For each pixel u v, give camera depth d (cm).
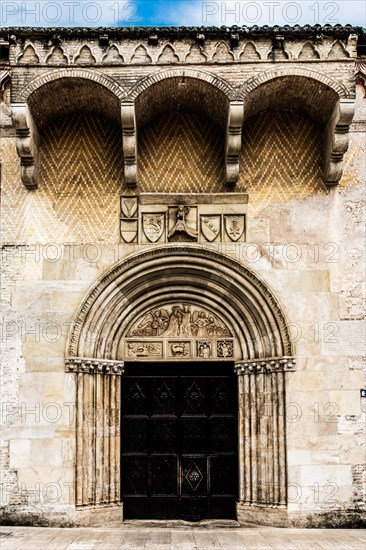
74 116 1316
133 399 1316
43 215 1291
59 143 1312
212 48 1202
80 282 1273
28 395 1238
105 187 1301
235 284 1278
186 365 1316
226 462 1302
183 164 1312
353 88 1189
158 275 1294
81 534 1152
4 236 1284
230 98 1191
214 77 1194
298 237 1284
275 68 1197
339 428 1230
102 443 1252
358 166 1301
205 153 1315
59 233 1288
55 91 1223
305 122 1316
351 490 1216
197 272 1290
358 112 1311
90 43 1199
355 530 1193
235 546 1073
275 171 1305
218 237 1288
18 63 1192
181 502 1288
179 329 1307
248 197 1292
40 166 1305
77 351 1248
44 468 1218
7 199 1294
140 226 1291
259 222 1289
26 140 1217
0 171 1301
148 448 1305
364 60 1310
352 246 1280
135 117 1224
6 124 1309
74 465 1219
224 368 1316
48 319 1261
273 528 1205
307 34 1197
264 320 1267
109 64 1194
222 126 1298
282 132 1315
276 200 1295
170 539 1125
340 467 1221
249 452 1258
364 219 1287
